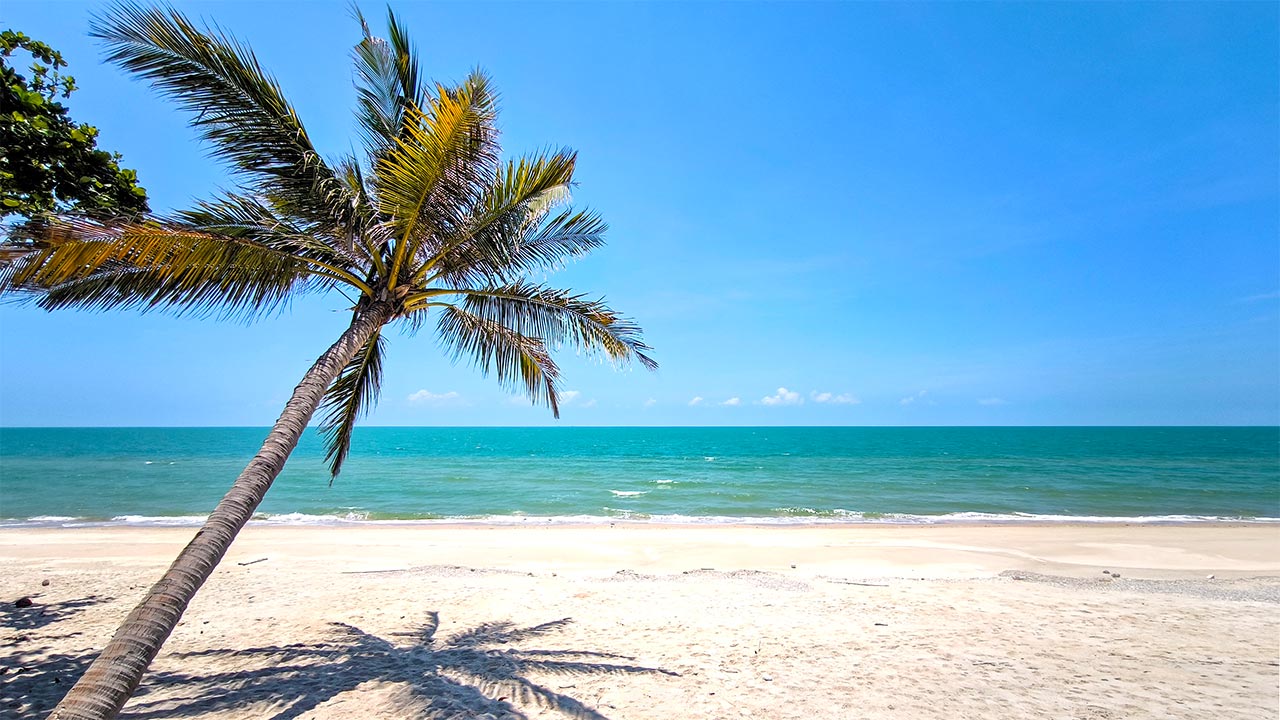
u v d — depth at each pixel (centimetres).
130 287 476
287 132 490
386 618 773
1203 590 984
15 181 498
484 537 1630
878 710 474
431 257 566
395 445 9950
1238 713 460
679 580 1062
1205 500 2675
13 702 480
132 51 434
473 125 491
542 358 718
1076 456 6462
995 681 537
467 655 622
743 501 2681
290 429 421
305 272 518
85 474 3850
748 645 655
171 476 3716
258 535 1659
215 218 475
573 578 1082
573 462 5584
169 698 503
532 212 589
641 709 481
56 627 708
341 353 471
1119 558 1340
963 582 1059
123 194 567
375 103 600
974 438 12862
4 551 1351
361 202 540
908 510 2400
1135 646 643
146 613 332
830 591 952
